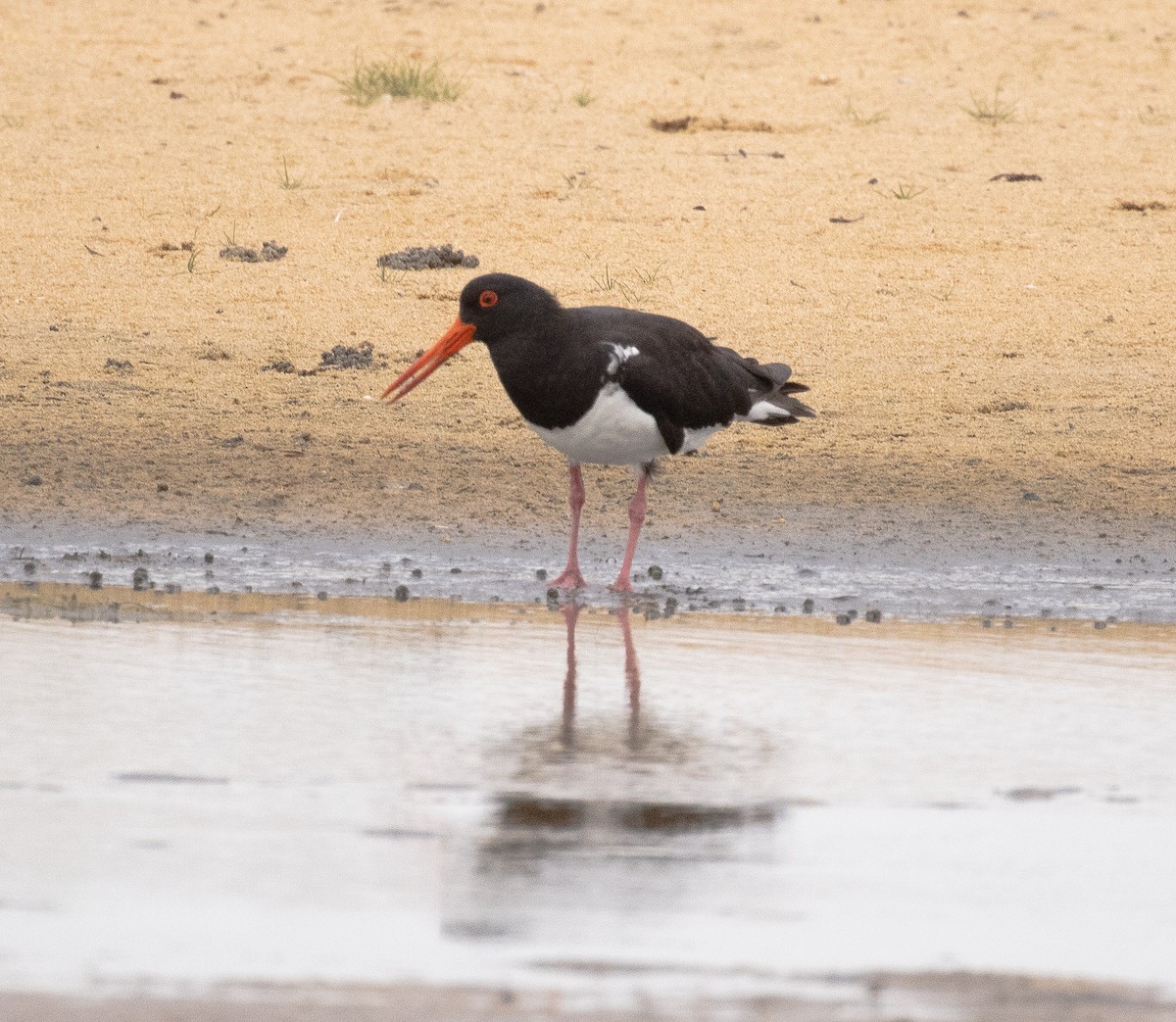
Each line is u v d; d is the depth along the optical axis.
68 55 30.00
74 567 12.45
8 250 21.56
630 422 12.45
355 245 22.23
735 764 7.92
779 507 14.57
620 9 34.03
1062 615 11.73
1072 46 32.69
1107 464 15.88
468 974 5.50
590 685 9.40
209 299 20.39
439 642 10.43
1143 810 7.34
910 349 19.28
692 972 5.57
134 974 5.46
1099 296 21.14
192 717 8.52
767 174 25.31
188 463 15.27
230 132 26.52
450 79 29.47
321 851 6.65
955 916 6.12
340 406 17.16
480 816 7.11
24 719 8.41
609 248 22.19
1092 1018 5.33
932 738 8.43
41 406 16.66
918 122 28.14
